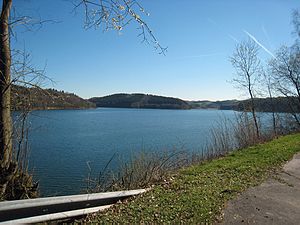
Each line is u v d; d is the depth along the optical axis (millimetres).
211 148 15203
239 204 6238
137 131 43688
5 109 5969
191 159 13055
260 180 8328
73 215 4883
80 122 65812
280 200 6613
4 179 5555
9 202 4156
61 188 11055
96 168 16125
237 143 17188
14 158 6148
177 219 5242
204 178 8312
